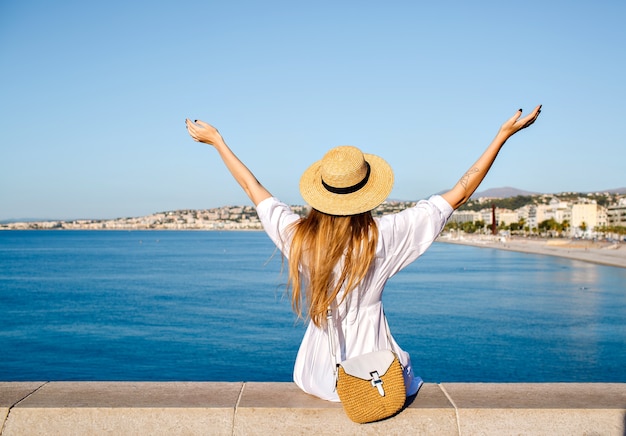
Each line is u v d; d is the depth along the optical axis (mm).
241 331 37844
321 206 3158
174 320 42812
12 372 27016
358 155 3176
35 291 63938
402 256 3379
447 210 3418
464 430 3758
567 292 65062
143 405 3873
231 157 3662
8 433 3848
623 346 33281
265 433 3766
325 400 3861
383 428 3734
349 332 3580
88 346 33188
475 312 48031
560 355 30719
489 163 3494
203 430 3799
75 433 3842
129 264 112625
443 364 28500
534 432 3783
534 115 3467
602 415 3793
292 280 3312
